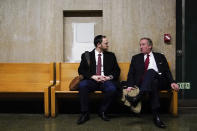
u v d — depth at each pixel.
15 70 4.55
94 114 4.35
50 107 4.25
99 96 4.05
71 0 4.67
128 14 4.68
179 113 4.31
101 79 3.99
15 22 4.71
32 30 4.71
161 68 4.03
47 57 4.73
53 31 4.70
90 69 4.22
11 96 4.25
